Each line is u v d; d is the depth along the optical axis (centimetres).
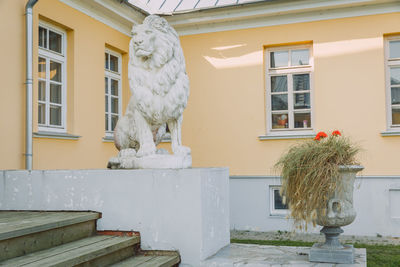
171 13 779
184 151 390
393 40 717
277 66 780
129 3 725
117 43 761
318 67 736
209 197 371
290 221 722
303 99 762
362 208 699
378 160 700
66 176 384
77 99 650
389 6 700
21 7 550
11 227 287
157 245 357
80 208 379
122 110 791
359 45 716
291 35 749
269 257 365
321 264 337
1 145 513
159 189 358
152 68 376
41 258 272
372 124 707
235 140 777
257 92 767
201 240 347
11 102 529
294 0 715
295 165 337
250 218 756
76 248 305
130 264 319
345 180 332
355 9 716
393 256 519
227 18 770
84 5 669
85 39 672
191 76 809
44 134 571
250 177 761
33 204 392
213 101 793
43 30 607
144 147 387
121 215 367
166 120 389
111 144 734
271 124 779
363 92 713
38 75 594
